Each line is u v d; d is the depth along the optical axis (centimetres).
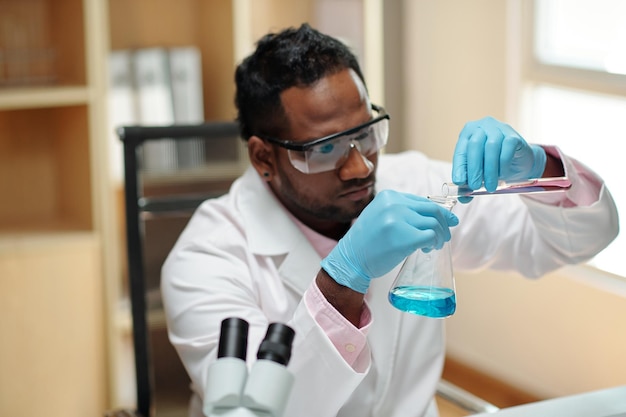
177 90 313
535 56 300
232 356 93
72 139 304
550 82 293
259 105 155
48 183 321
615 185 280
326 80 148
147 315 193
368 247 121
